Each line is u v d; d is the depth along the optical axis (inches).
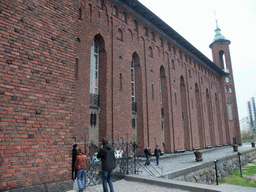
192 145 1087.6
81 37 553.6
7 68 203.6
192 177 455.5
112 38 661.9
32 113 214.8
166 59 971.9
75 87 514.3
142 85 773.9
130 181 298.7
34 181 204.7
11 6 216.1
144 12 815.7
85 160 252.7
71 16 277.9
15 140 197.9
